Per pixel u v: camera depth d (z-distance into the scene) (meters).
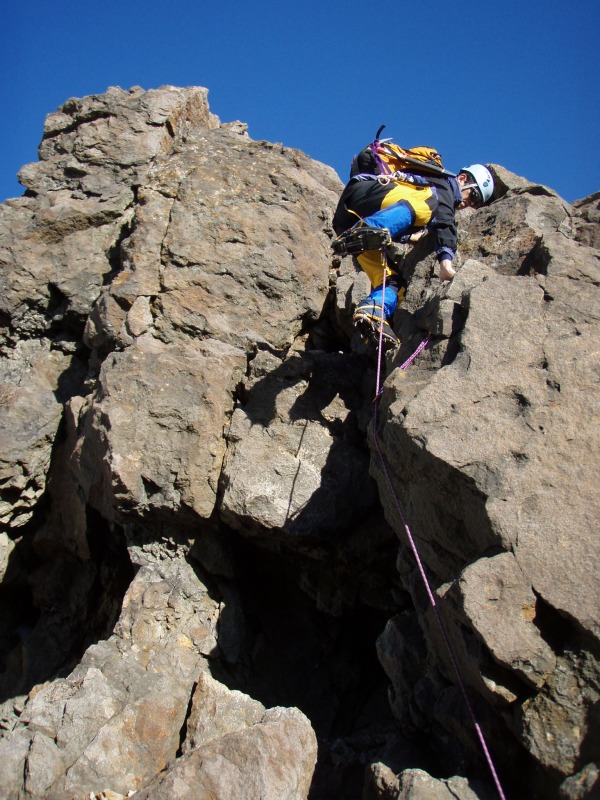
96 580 6.82
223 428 6.05
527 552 3.78
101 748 4.41
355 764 5.20
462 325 4.70
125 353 6.13
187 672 5.41
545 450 4.02
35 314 7.34
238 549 6.13
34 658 6.71
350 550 5.76
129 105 7.91
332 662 6.03
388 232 5.08
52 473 6.84
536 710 3.61
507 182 6.45
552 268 4.75
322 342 7.15
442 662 4.50
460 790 3.79
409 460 4.35
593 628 3.56
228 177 7.31
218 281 6.75
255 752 3.99
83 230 7.46
